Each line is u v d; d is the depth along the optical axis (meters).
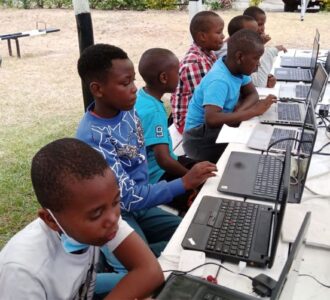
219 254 1.42
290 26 9.46
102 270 1.70
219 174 2.00
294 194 1.78
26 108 5.34
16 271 1.11
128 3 11.85
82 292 1.29
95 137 1.80
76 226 1.08
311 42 7.95
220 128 2.71
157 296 1.25
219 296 1.21
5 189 3.42
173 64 2.32
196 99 2.91
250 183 1.87
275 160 2.08
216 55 3.68
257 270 1.38
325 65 3.83
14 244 1.17
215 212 1.64
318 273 1.37
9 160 3.92
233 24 3.76
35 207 3.19
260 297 1.27
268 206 1.68
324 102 3.00
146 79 2.34
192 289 1.24
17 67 7.19
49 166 1.06
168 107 5.07
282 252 1.44
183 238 1.51
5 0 12.55
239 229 1.53
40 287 1.13
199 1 4.59
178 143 3.22
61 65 7.25
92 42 2.99
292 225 1.55
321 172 1.97
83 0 2.85
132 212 1.99
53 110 5.26
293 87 3.51
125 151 1.90
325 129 2.55
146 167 2.07
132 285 1.30
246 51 2.71
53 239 1.18
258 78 3.57
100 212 1.07
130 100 1.83
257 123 2.63
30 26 10.21
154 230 2.12
